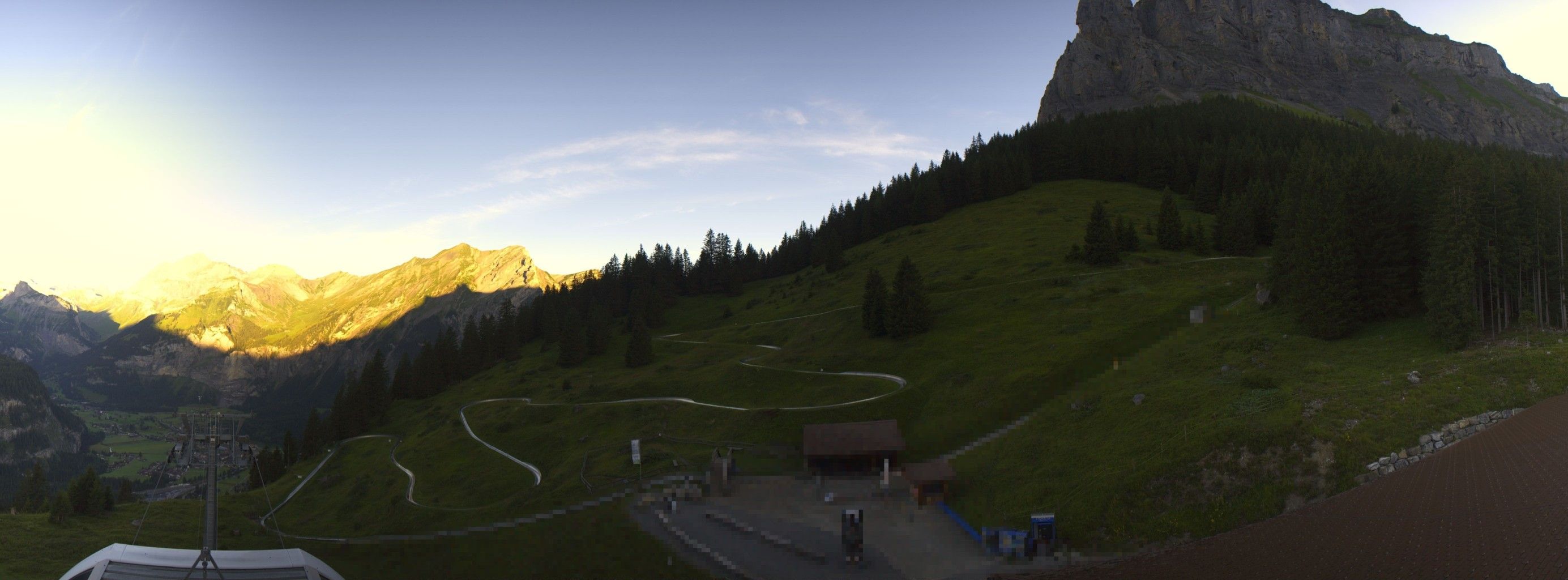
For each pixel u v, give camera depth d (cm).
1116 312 12469
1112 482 7075
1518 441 5684
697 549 7112
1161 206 16875
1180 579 5097
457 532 9088
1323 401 7306
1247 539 5691
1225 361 9275
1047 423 8838
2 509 14525
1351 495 5916
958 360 11731
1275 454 6712
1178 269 14575
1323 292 9362
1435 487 5341
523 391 16650
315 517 12081
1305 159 19950
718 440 10750
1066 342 11300
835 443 8950
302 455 17338
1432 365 7675
